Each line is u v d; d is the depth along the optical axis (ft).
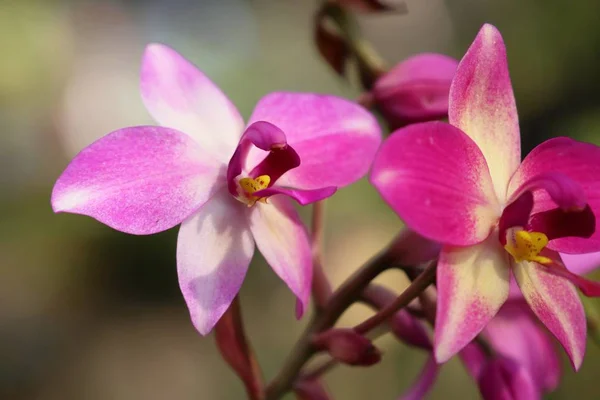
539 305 0.50
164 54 0.56
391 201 0.47
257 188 0.54
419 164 0.48
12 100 2.29
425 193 0.48
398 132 0.48
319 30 0.70
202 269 0.53
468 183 0.49
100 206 0.52
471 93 0.51
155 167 0.53
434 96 0.63
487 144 0.51
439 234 0.48
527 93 2.29
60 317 2.25
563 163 0.51
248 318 2.08
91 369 2.12
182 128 0.55
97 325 2.29
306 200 0.52
